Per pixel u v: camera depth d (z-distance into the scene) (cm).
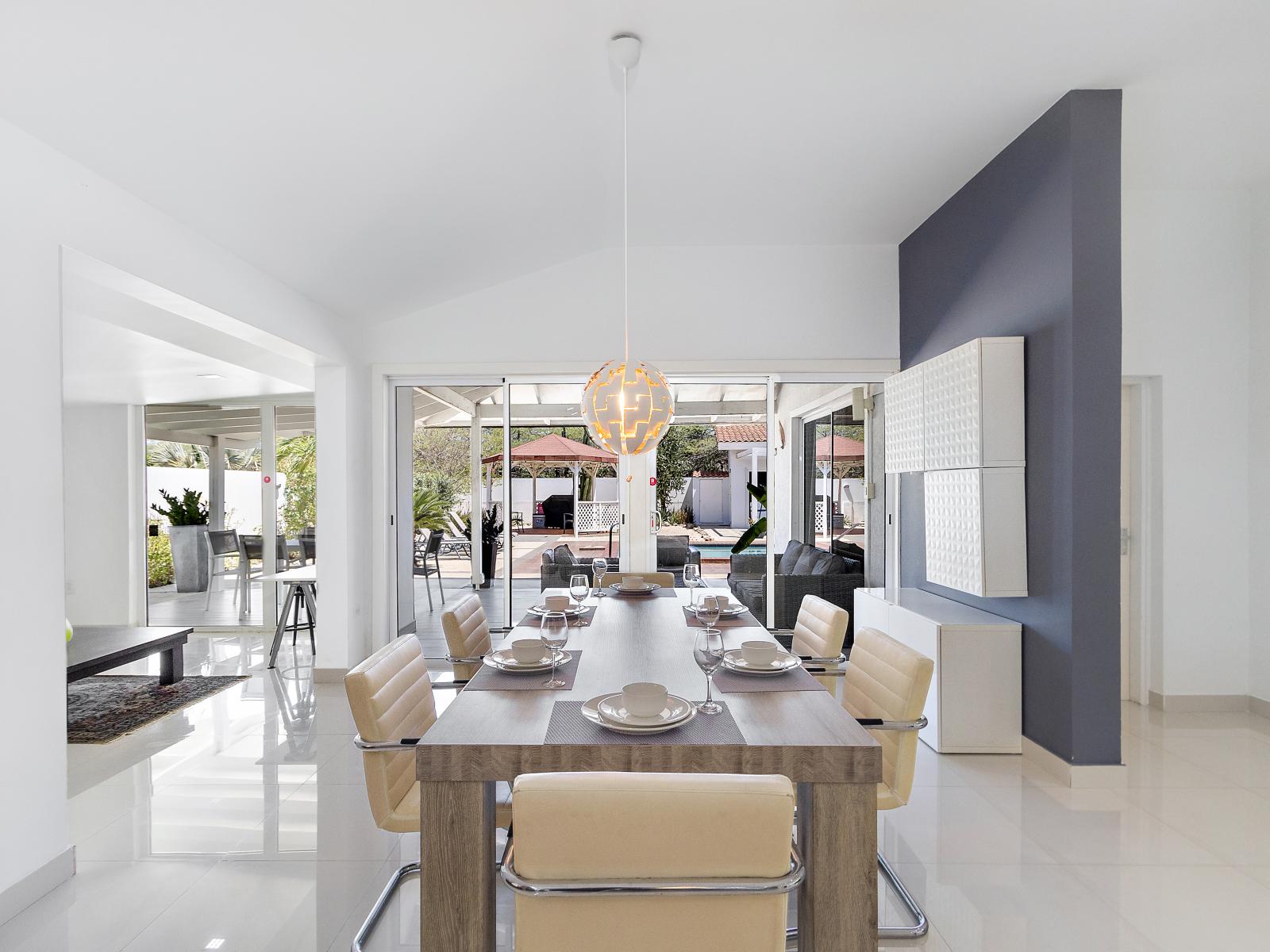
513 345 491
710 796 120
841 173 375
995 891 226
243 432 650
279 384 566
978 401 332
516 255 450
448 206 357
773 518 506
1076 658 299
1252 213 406
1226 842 257
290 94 242
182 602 655
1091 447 298
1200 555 410
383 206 336
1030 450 328
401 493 514
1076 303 298
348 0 209
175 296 293
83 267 254
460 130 294
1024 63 276
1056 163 308
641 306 488
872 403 499
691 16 242
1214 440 409
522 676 212
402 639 226
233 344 441
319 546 464
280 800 294
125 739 366
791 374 498
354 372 474
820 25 250
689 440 512
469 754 157
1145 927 207
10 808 214
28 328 221
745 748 156
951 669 337
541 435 511
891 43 262
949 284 409
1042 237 318
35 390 223
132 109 225
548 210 398
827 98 301
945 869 239
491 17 230
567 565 514
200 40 209
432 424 514
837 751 156
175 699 431
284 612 518
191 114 237
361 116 265
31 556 222
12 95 205
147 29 200
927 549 390
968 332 387
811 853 160
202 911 216
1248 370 409
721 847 121
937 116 317
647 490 512
